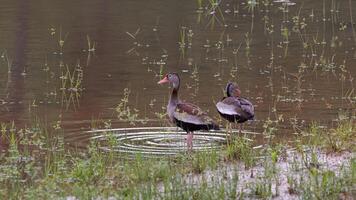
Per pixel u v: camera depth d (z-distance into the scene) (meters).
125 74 18.47
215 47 21.16
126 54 20.44
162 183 10.83
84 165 11.45
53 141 13.48
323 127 14.05
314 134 13.04
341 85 17.36
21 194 10.57
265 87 17.20
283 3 27.17
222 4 27.09
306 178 10.81
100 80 17.95
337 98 16.27
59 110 15.59
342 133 13.02
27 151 12.64
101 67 19.12
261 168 11.46
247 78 18.00
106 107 15.78
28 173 11.59
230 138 13.20
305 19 24.66
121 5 26.61
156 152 12.80
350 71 18.56
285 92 16.80
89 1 27.17
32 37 22.14
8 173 11.48
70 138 13.70
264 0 27.69
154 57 20.12
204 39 22.11
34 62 19.67
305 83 17.56
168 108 13.95
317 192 10.06
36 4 26.56
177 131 14.23
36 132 13.98
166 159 12.05
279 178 10.90
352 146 12.41
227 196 10.09
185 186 10.22
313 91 16.86
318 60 19.66
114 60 19.83
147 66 19.22
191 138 13.36
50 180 10.91
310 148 12.41
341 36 22.39
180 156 12.16
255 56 20.17
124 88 17.23
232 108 13.47
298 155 12.12
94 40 21.89
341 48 21.02
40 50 20.83
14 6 26.16
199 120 13.34
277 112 15.31
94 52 20.66
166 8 26.25
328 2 27.48
